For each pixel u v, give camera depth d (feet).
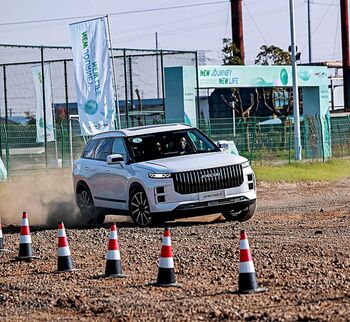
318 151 332.60
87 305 80.02
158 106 400.26
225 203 141.08
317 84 388.78
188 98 339.16
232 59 431.02
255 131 311.88
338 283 84.17
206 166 140.36
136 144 147.95
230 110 450.71
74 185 160.35
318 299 77.30
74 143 280.51
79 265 104.06
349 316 69.51
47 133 266.16
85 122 216.13
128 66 285.02
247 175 144.25
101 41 214.48
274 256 101.96
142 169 141.59
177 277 92.43
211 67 352.08
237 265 97.91
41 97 264.93
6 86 271.08
